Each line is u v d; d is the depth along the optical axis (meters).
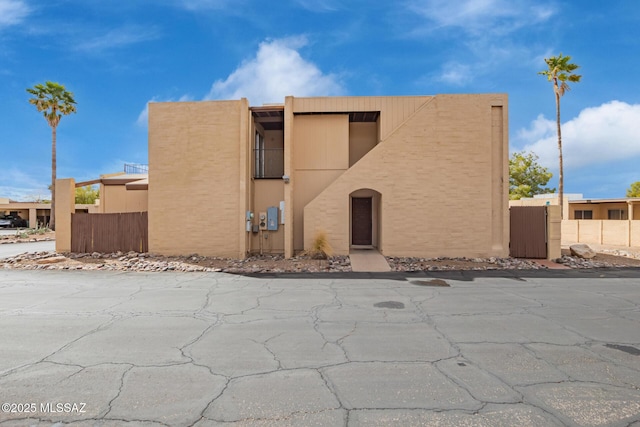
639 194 40.53
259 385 3.48
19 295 7.55
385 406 3.08
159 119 13.89
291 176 13.95
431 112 13.23
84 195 46.12
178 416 2.94
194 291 7.97
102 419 2.90
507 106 13.22
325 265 11.51
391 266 11.48
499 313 6.11
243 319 5.79
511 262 12.18
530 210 13.16
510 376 3.67
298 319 5.78
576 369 3.85
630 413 2.98
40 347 4.51
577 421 2.86
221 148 13.73
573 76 24.05
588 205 28.70
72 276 9.95
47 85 28.20
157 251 13.79
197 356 4.22
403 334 5.02
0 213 43.47
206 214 13.70
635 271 10.74
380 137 13.88
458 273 10.36
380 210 13.81
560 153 25.31
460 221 13.12
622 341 4.72
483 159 13.16
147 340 4.77
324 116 14.47
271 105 14.36
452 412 2.98
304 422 2.84
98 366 3.93
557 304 6.74
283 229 14.45
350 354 4.28
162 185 13.84
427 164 13.21
